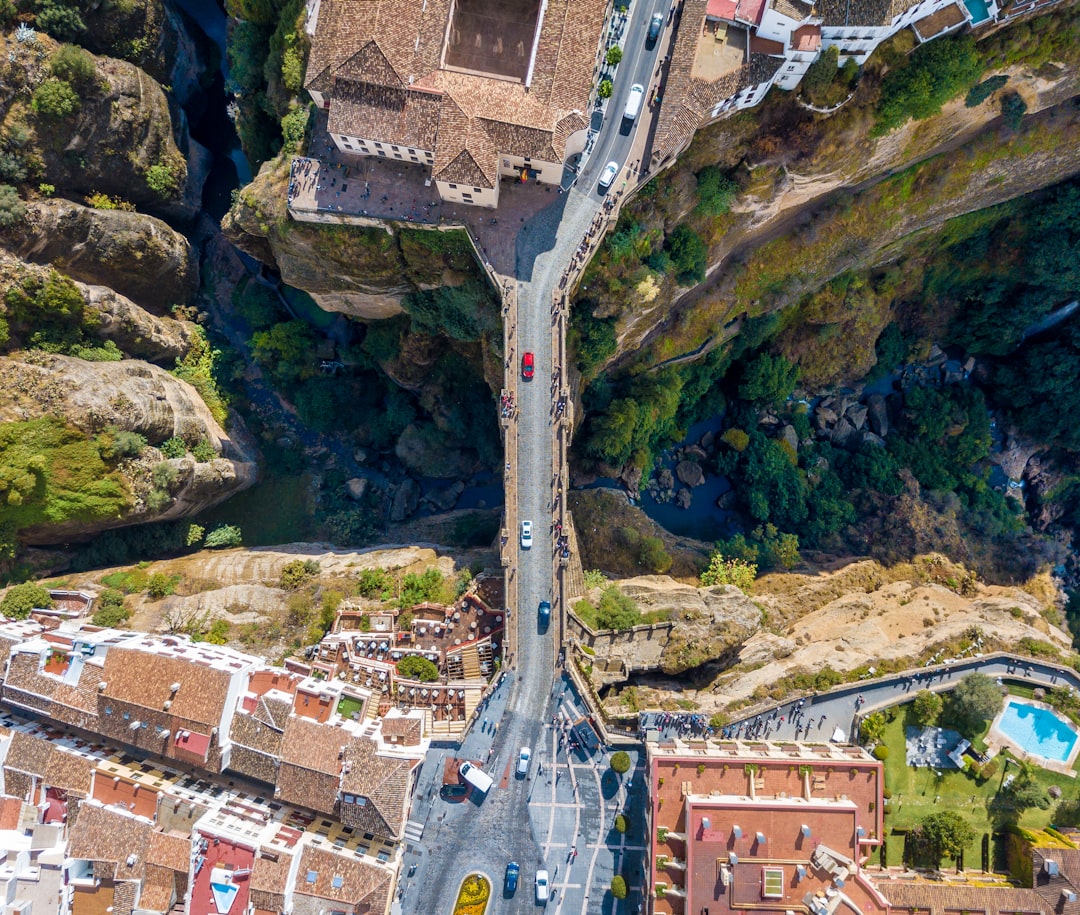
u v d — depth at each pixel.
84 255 79.25
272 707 64.50
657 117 68.00
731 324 87.94
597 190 69.31
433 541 88.25
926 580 90.81
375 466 94.81
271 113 79.50
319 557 83.12
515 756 68.44
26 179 75.81
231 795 67.12
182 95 91.44
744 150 69.56
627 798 67.75
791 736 70.69
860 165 73.62
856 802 63.34
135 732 64.88
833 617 83.56
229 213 79.81
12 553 74.31
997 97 71.88
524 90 64.62
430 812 67.62
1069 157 80.81
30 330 75.62
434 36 64.44
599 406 85.19
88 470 73.06
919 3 59.81
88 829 63.12
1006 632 75.06
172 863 62.16
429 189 69.38
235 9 77.00
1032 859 63.50
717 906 60.53
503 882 66.88
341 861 61.31
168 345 86.56
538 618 70.50
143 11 81.56
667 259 73.00
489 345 75.00
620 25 68.56
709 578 85.75
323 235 71.62
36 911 62.41
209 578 79.44
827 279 88.50
